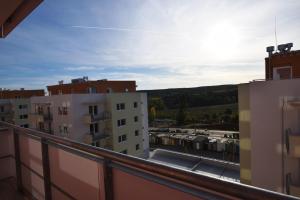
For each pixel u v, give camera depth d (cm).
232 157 2536
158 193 116
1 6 201
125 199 136
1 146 329
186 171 98
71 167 187
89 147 153
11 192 294
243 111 868
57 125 2052
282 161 761
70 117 1933
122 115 2175
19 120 3100
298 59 823
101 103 2077
